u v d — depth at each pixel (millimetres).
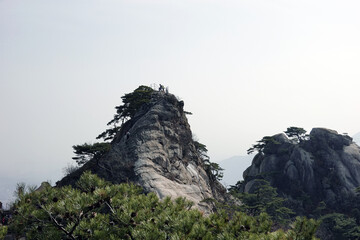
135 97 75375
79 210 12172
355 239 67438
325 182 93312
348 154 97125
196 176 64500
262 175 100562
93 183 14109
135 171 56969
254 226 12609
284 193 95750
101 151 58656
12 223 12539
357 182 91250
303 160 98938
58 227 12289
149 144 62531
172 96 76000
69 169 67938
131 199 13180
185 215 12930
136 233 11430
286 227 59938
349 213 84562
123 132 72062
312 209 88062
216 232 12375
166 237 11750
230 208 55375
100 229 12109
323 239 69125
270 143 110438
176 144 66500
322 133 103625
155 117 68000
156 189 53062
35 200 13188
